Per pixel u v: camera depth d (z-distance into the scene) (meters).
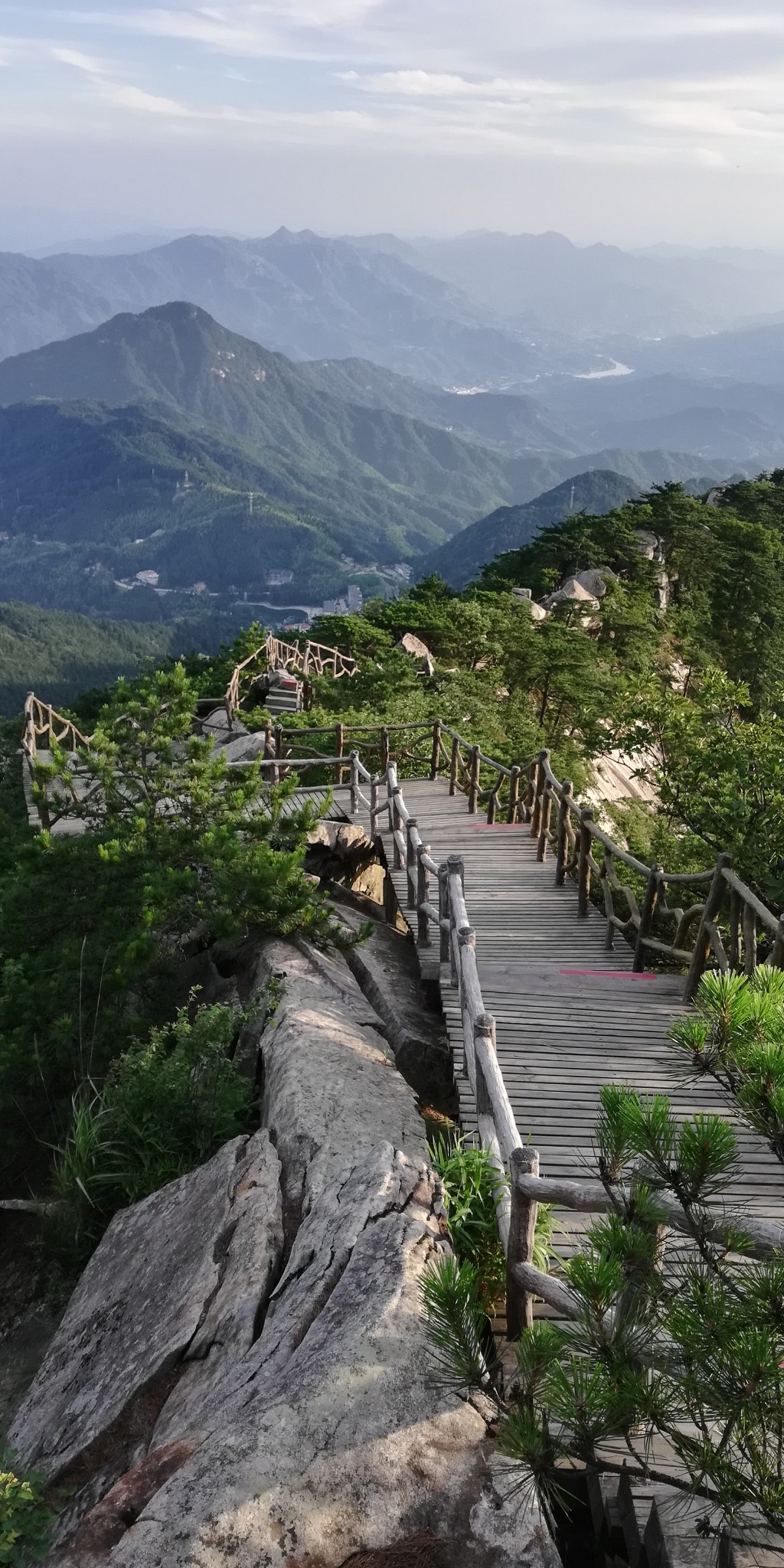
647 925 9.61
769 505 79.06
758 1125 3.23
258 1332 4.55
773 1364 2.69
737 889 7.87
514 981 8.82
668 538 59.84
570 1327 3.95
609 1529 3.76
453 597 45.84
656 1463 3.68
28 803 17.31
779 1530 2.81
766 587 56.59
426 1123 7.01
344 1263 4.50
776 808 12.90
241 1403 3.88
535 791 13.45
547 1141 5.96
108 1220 6.88
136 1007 9.12
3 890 10.59
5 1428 5.57
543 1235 4.93
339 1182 5.13
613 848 10.41
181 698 12.23
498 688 29.70
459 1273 3.61
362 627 32.91
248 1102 7.25
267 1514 3.40
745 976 3.74
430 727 20.47
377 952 10.15
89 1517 3.63
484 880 12.23
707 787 13.98
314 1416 3.69
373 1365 3.86
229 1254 5.12
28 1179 8.16
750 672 54.47
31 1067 8.40
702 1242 3.20
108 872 10.04
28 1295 6.72
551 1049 7.34
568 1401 3.04
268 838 10.88
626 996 8.49
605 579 48.12
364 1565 3.30
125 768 11.59
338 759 14.91
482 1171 5.14
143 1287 5.41
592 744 23.31
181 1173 6.73
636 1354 3.08
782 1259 2.96
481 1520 3.42
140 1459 4.27
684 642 46.78
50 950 9.63
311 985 8.39
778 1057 3.21
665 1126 3.21
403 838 11.93
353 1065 6.91
